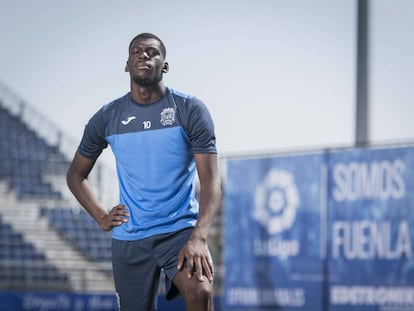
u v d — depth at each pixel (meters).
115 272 4.64
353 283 12.66
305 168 13.04
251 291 13.48
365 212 12.57
